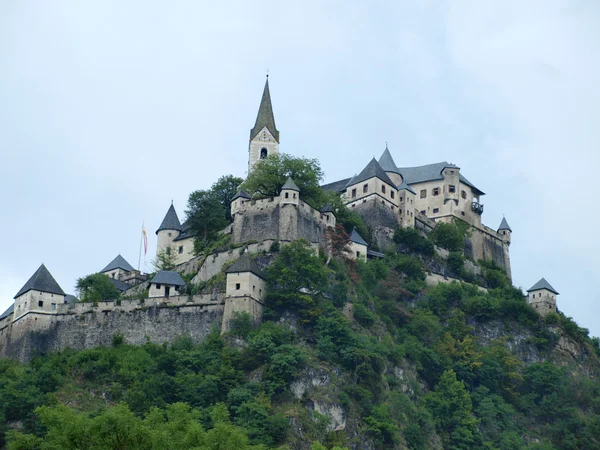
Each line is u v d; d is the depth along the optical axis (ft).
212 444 356.18
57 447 339.16
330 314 567.59
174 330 562.66
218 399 505.25
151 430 352.28
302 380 518.78
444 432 570.05
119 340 565.94
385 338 597.52
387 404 544.21
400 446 523.70
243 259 568.41
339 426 510.99
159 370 525.34
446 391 595.06
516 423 614.34
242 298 554.46
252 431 476.95
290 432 488.02
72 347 571.69
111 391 517.55
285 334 546.67
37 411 359.46
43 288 584.40
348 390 530.68
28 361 566.36
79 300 618.44
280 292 566.36
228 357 529.04
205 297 567.18
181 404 382.63
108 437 341.82
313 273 574.56
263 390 510.17
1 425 486.38
